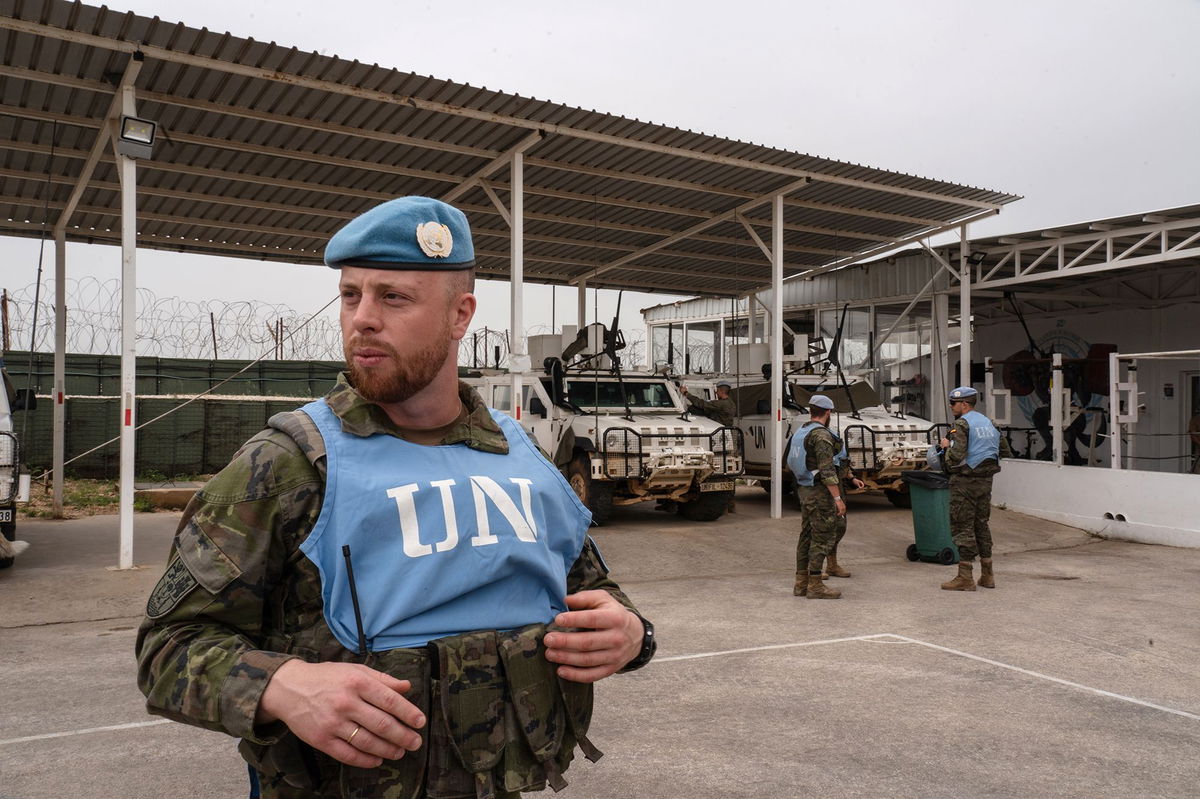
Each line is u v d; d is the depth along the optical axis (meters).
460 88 8.48
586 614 1.29
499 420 1.48
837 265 16.67
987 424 7.86
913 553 9.62
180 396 15.60
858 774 3.54
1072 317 16.45
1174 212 11.41
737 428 12.16
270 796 1.18
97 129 9.20
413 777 1.13
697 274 17.39
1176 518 10.98
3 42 7.32
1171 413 14.95
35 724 4.12
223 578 1.12
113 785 3.39
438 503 1.23
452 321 1.30
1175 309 14.86
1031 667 5.19
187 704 1.07
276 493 1.16
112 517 11.46
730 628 6.23
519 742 1.22
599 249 15.15
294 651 1.16
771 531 10.88
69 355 16.61
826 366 13.93
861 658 5.37
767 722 4.17
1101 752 3.82
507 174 11.23
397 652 1.16
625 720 4.19
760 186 11.85
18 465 7.86
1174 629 6.26
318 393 17.89
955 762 3.68
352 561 1.16
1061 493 12.33
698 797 3.31
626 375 12.15
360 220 1.25
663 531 10.69
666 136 9.91
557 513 1.41
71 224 12.39
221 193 11.53
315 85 8.15
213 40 7.37
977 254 14.09
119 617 6.52
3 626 6.21
